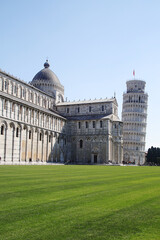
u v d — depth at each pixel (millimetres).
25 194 17141
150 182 25281
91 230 10258
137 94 182875
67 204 14352
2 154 76750
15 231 10023
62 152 117062
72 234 9797
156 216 12203
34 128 94000
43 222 11125
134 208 13648
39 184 22234
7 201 14961
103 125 116000
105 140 114688
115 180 27016
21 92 104000
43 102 121812
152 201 15398
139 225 10930
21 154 85750
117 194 17594
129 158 175000
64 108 131750
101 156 114812
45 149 101938
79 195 17031
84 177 30188
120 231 10203
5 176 29438
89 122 119438
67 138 122438
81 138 120000
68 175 33031
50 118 106812
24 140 87875
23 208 13367
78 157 119438
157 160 159625
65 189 19516
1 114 76000
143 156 178750
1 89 91062
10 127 80438
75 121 121938
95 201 15234
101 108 125188
